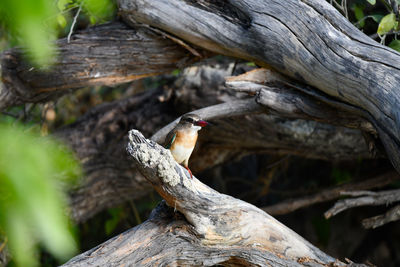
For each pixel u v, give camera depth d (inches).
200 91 358.3
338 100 234.7
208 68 363.9
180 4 268.1
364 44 218.7
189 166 400.8
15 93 309.4
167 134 271.1
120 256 198.7
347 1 307.3
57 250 44.4
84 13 339.3
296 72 242.4
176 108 378.0
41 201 45.5
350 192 255.9
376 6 313.4
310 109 246.8
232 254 209.2
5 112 384.5
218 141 376.8
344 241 530.0
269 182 463.2
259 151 382.6
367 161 389.1
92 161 385.7
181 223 203.5
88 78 302.2
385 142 209.3
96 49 294.8
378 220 255.0
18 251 49.7
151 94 407.2
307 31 230.4
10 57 295.7
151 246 201.5
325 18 228.4
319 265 211.0
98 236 505.7
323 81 231.0
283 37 239.0
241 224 205.2
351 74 217.2
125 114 398.3
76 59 294.7
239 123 354.6
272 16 242.7
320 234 488.4
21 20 46.1
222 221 201.0
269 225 212.7
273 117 348.2
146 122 388.5
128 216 498.9
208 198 198.1
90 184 384.2
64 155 52.2
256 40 251.1
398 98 199.0
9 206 44.9
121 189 400.5
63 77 301.3
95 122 398.3
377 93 207.8
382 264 540.7
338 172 411.2
